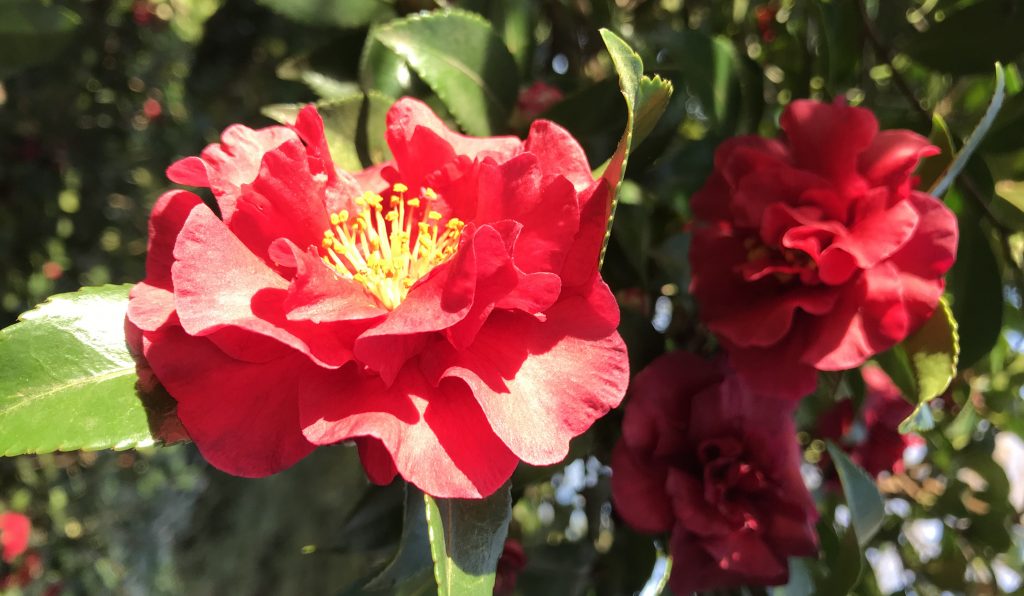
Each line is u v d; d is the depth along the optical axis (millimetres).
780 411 165
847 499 166
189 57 575
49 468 583
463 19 172
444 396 112
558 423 108
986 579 279
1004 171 199
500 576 193
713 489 158
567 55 240
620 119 179
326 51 207
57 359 114
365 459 114
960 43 199
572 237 115
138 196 611
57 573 583
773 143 164
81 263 578
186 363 110
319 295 109
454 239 130
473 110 175
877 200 145
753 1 259
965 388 230
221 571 620
